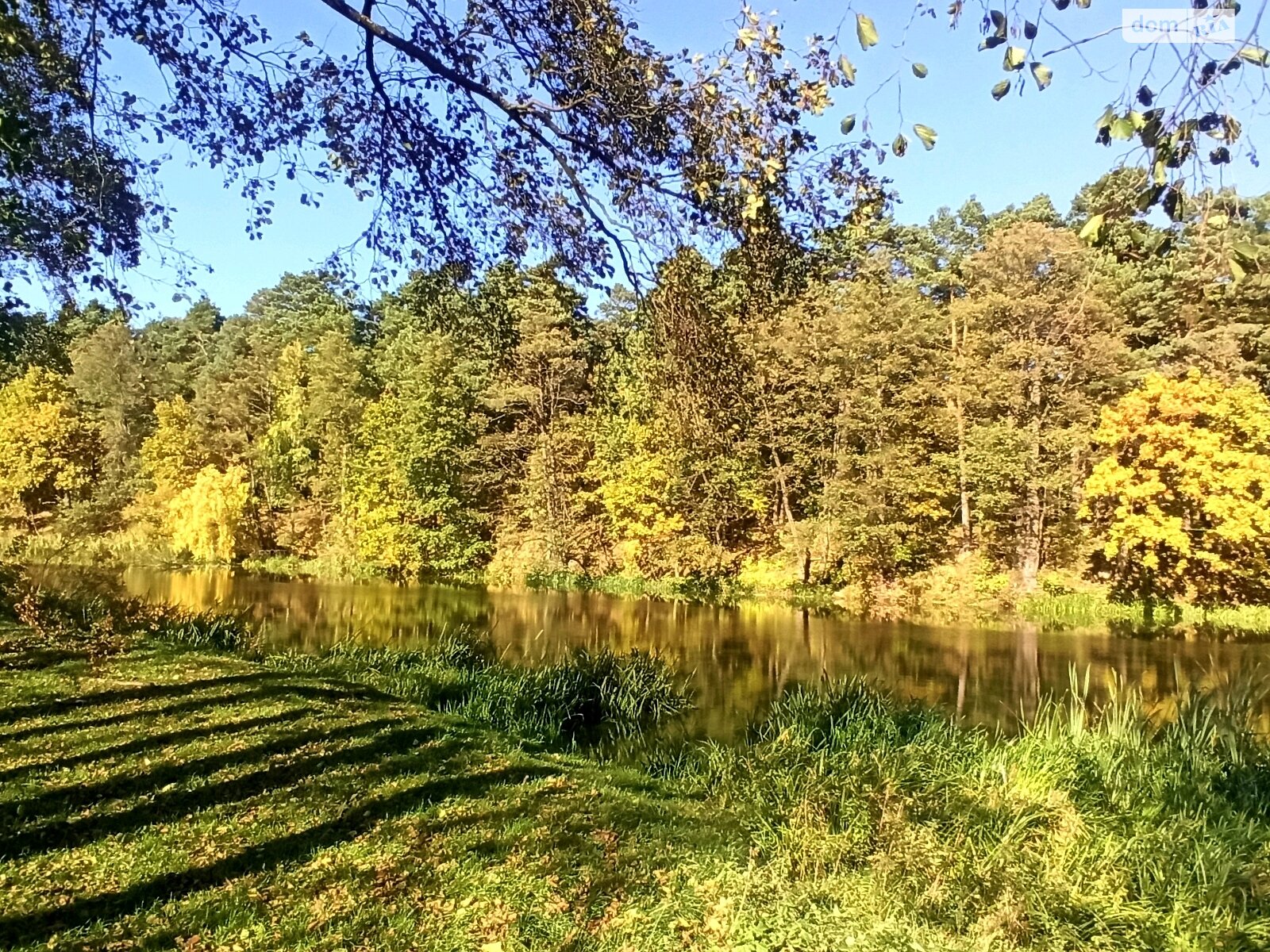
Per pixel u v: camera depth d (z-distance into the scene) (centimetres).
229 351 4438
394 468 3006
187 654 1048
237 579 2720
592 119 454
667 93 436
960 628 1900
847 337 2312
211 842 467
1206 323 2228
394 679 1025
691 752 834
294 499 3528
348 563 3064
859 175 442
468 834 505
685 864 475
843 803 565
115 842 457
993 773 636
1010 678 1293
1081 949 393
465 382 3083
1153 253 216
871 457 2388
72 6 478
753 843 514
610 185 478
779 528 2739
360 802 547
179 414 3644
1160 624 1938
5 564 1795
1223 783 598
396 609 2077
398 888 424
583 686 1075
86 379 3716
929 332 2491
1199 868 461
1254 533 1895
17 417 3288
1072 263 2258
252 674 948
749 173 425
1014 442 2238
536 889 430
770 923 399
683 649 1566
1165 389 2009
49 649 971
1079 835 511
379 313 4188
